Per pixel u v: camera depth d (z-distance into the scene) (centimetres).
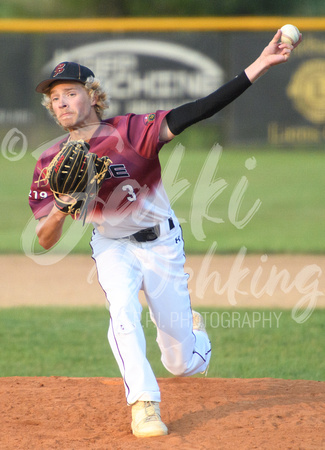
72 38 7475
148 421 1204
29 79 7444
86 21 7412
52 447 1174
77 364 1947
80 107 1223
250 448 1141
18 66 7438
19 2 10206
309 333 2217
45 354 2039
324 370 1853
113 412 1355
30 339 2188
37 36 7438
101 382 1578
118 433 1245
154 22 7369
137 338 1230
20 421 1311
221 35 7456
